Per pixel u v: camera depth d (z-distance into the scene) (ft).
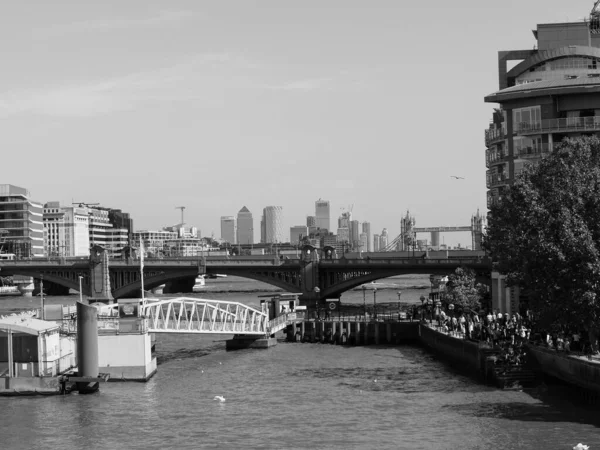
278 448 258.16
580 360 301.22
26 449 261.03
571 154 345.72
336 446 258.78
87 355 344.28
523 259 327.67
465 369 395.75
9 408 315.37
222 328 472.85
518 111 488.44
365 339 529.45
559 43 586.86
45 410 311.68
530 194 332.60
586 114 478.18
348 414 300.81
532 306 330.13
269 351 489.67
